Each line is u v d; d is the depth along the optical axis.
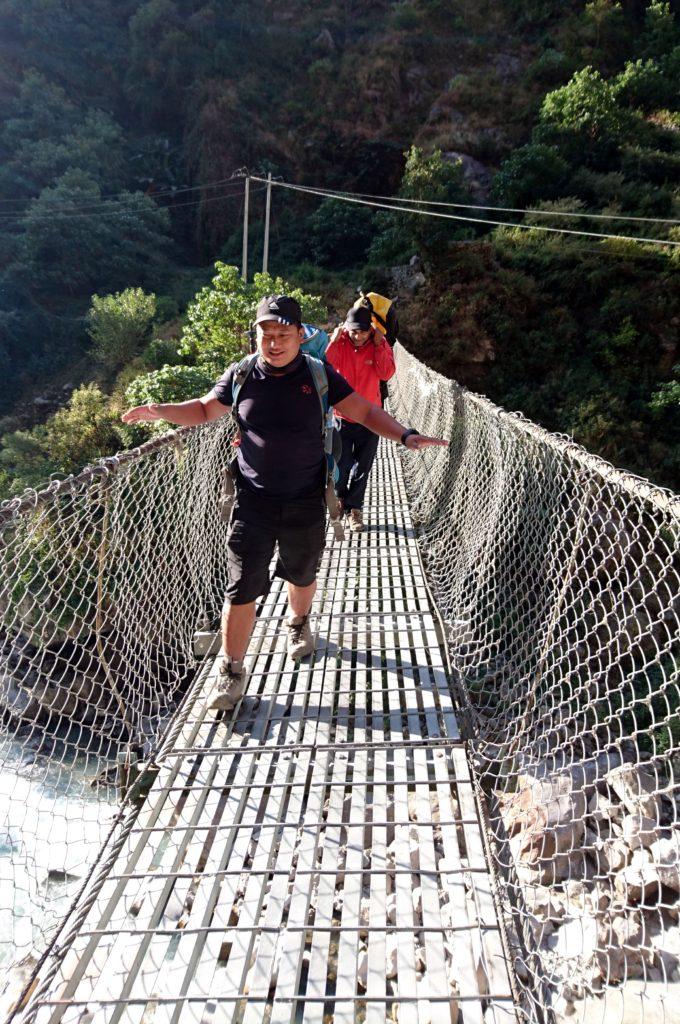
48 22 39.66
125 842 2.04
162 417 2.26
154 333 22.45
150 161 36.97
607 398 17.88
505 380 19.09
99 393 16.58
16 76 38.00
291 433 2.20
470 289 19.55
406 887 1.88
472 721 2.72
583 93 27.08
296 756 2.40
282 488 2.29
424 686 2.83
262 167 33.47
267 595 3.68
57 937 1.74
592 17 35.03
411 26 38.16
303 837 2.05
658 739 5.67
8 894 3.22
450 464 5.10
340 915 1.91
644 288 19.11
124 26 42.72
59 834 3.33
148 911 1.79
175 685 2.92
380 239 23.75
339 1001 1.58
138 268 30.59
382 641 3.22
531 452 3.13
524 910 2.00
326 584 3.95
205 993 1.57
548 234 21.64
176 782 2.28
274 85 37.31
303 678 2.88
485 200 26.42
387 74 34.78
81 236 29.58
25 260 29.45
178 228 35.56
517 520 3.30
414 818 2.21
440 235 20.48
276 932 1.73
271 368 2.18
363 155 32.41
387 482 6.46
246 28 39.56
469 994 1.57
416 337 19.14
